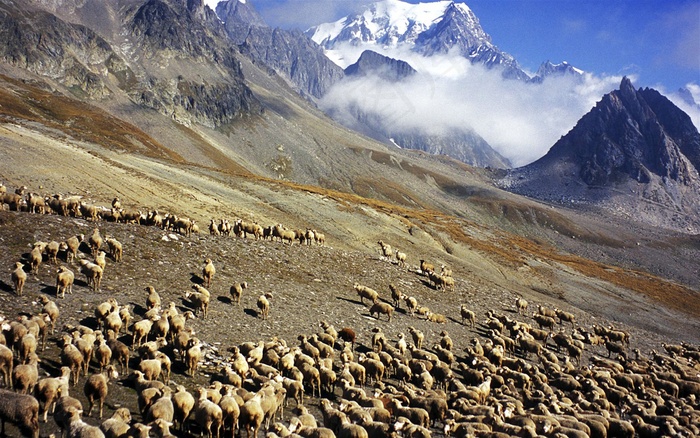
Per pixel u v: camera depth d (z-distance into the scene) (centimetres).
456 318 4284
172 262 3534
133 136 13988
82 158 7644
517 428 1969
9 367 1648
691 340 6631
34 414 1421
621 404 2814
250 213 7450
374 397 2162
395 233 8356
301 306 3462
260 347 2355
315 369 2264
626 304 7931
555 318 5259
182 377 2031
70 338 1931
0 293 2375
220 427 1638
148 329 2261
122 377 1919
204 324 2698
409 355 3075
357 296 4131
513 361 3152
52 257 2922
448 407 2280
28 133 8294
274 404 1819
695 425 2481
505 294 5838
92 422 1541
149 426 1464
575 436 1998
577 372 3244
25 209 3769
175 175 8556
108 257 3278
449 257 7862
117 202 4756
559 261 10356
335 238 7456
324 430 1645
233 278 3628
